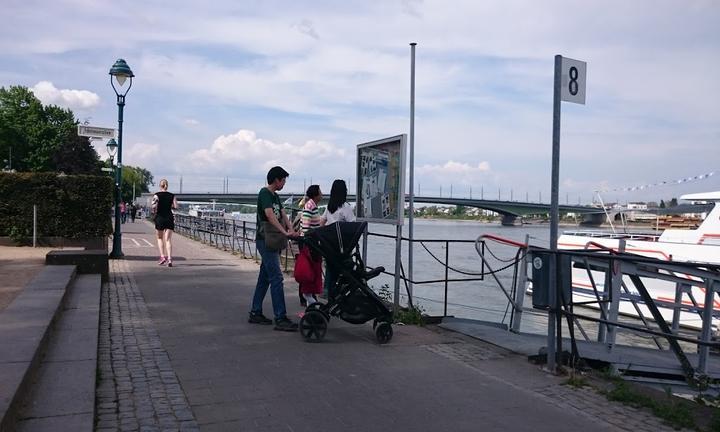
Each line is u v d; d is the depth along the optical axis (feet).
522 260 28.91
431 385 18.54
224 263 50.70
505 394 17.90
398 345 23.49
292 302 32.14
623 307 47.26
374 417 15.75
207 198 234.99
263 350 21.98
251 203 225.35
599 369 22.43
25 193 55.88
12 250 51.52
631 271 23.84
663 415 16.31
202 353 21.31
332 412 16.02
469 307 40.98
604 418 16.20
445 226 141.79
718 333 36.09
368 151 31.14
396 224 28.30
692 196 51.98
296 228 37.11
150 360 20.30
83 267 36.65
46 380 16.53
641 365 23.32
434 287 49.03
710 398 18.51
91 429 13.50
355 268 23.67
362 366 20.35
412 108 29.60
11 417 12.91
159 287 36.01
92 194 57.67
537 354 21.98
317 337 23.47
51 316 21.30
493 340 24.53
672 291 45.11
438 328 27.12
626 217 72.02
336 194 29.68
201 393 17.16
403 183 27.50
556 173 21.67
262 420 15.31
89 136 50.88
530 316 39.99
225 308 29.66
